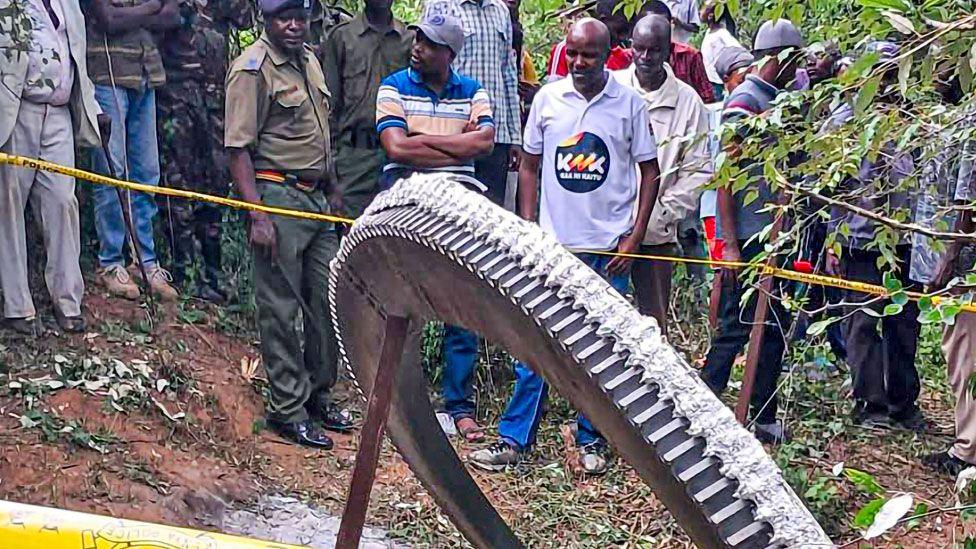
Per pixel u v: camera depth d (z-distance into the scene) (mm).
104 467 4801
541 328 1722
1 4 5109
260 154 5559
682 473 1514
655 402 1579
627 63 6449
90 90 5664
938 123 3381
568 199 5598
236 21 6809
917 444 6070
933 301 3100
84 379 5332
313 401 5867
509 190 6883
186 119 6652
